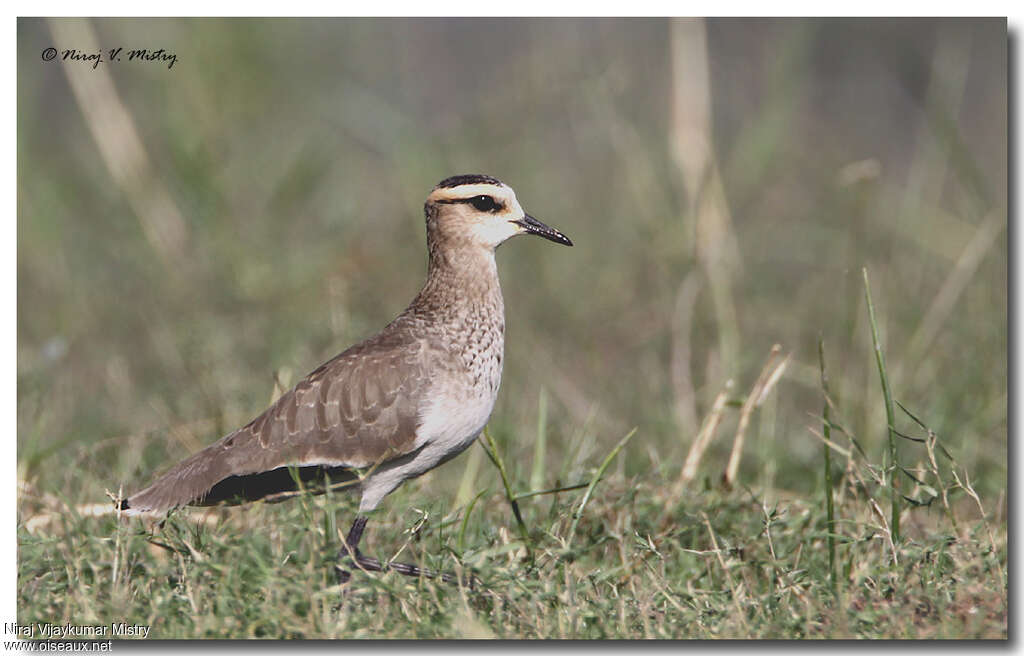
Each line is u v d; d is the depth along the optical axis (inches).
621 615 412.8
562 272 820.0
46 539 449.4
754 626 412.8
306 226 845.2
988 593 424.8
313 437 462.6
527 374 705.6
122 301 778.8
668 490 521.7
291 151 871.7
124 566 447.5
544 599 422.3
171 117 836.6
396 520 501.7
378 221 875.4
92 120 840.9
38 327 777.6
